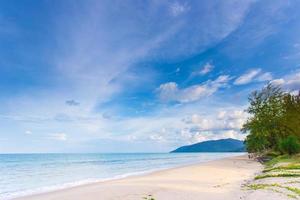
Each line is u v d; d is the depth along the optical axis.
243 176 30.28
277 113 62.69
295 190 15.70
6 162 103.50
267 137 65.12
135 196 18.00
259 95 66.19
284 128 59.22
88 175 43.94
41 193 23.09
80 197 18.81
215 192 18.91
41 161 109.06
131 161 98.69
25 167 69.75
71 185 29.80
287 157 43.78
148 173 40.47
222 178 29.00
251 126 68.06
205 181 26.47
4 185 33.00
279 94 64.19
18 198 20.61
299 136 49.81
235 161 62.56
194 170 40.84
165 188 21.41
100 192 20.45
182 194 18.33
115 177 37.72
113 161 101.06
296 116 50.41
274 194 15.18
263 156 66.25
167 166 62.69
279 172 25.25
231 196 16.81
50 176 44.03
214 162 62.25
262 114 64.38
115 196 18.42
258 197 14.87
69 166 71.81
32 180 38.31
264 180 21.62
